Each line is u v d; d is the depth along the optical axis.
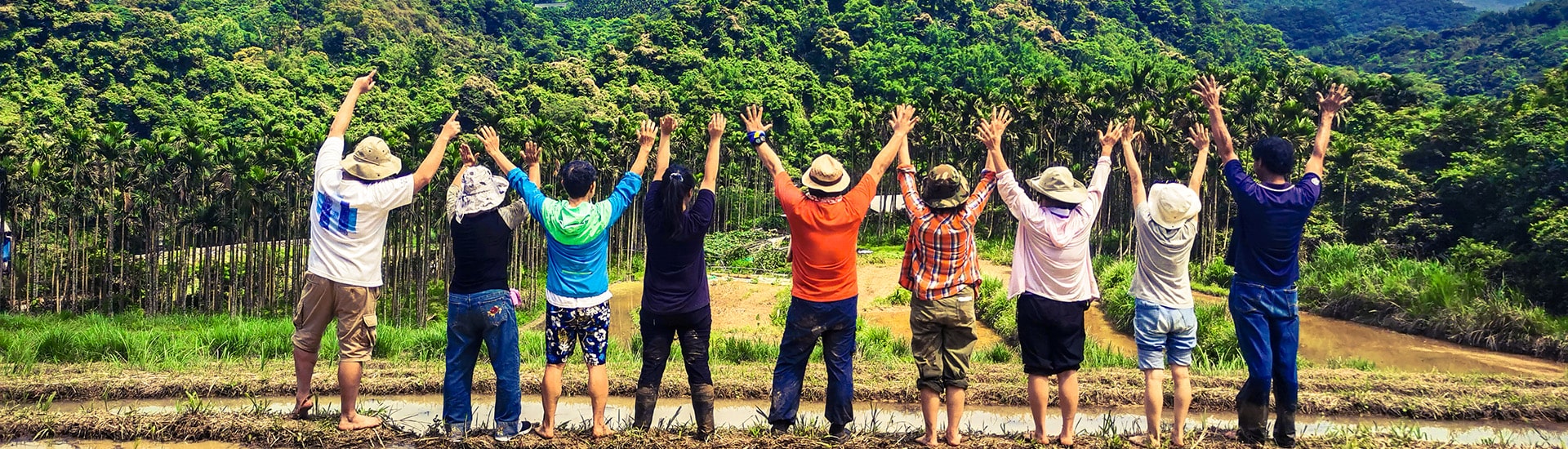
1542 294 30.11
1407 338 22.00
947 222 6.04
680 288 6.14
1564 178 38.19
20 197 51.38
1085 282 6.14
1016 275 6.21
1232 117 52.06
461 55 148.50
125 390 8.05
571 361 10.19
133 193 53.28
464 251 6.07
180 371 9.09
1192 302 6.23
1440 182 44.47
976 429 7.41
